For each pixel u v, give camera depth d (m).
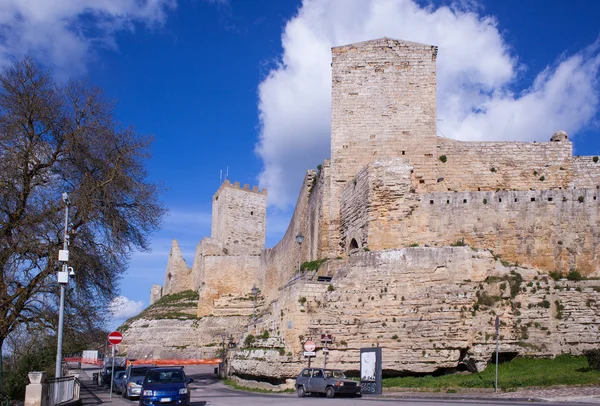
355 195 41.94
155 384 26.48
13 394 30.89
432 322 33.25
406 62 46.41
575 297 33.81
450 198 38.31
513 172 44.94
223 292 77.19
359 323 34.38
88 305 33.53
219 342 71.69
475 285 33.91
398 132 45.66
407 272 34.75
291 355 34.44
